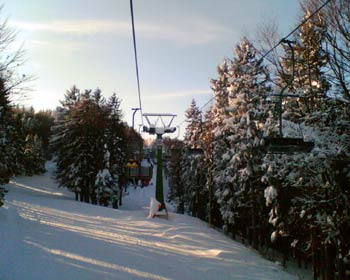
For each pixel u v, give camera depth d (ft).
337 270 48.44
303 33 59.06
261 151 72.90
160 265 39.58
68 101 200.75
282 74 66.33
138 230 73.97
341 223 45.70
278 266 53.52
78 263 33.81
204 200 138.21
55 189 195.42
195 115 153.69
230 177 86.53
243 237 90.02
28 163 228.63
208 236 74.23
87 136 148.87
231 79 82.07
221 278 38.63
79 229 60.64
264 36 70.18
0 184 70.13
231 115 82.12
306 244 61.93
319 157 45.47
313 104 56.34
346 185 47.11
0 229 43.57
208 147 111.45
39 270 28.99
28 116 348.38
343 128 48.34
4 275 26.11
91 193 152.66
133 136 192.24
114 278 30.48
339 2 51.39
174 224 88.94
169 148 241.35
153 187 279.08
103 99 164.86
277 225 61.16
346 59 51.06
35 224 55.36
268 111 70.74
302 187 52.65
